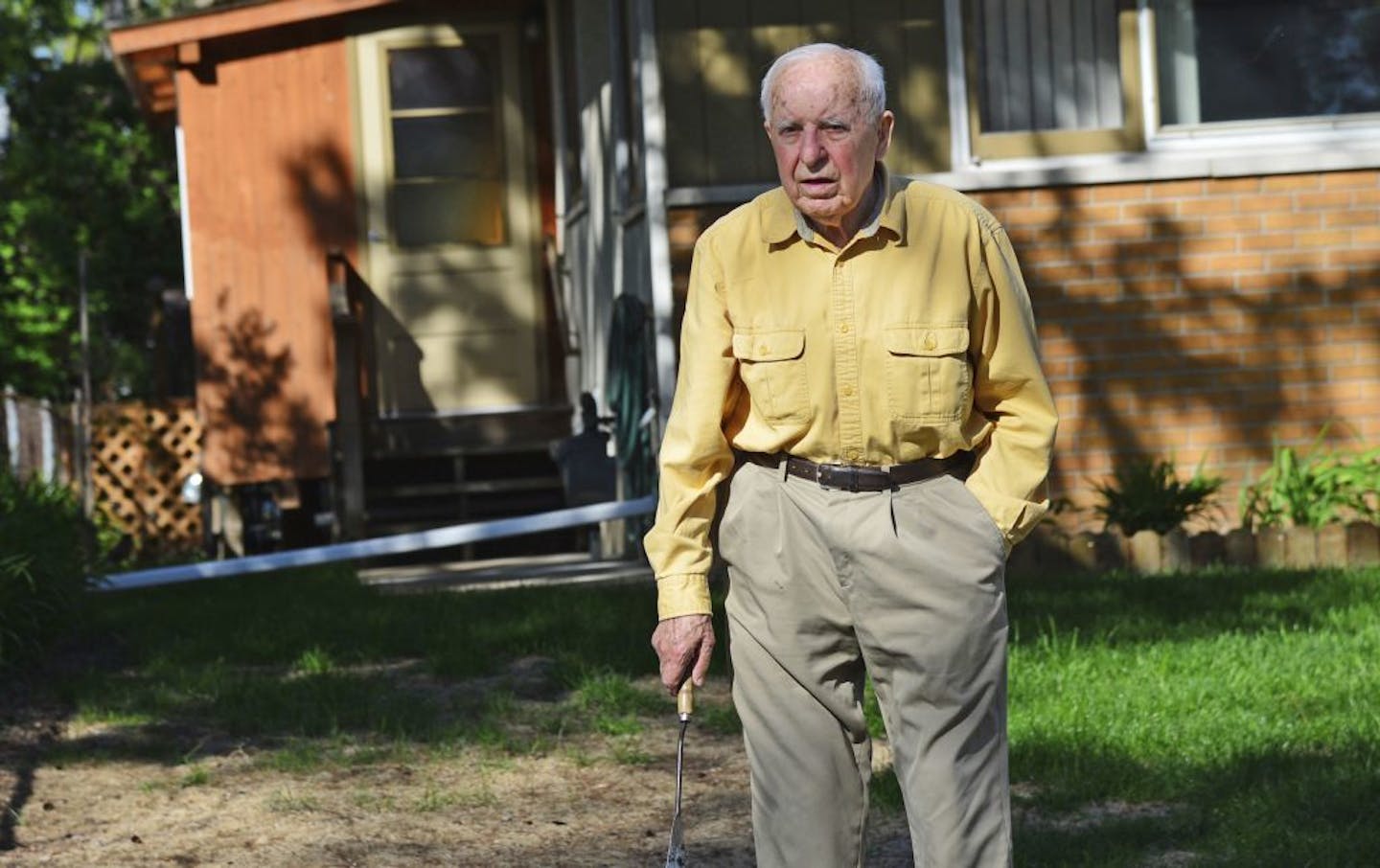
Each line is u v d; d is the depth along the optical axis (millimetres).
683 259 10188
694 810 5469
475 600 9109
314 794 5750
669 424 3463
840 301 3297
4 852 5219
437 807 5566
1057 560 9531
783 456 3391
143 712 7051
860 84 3189
